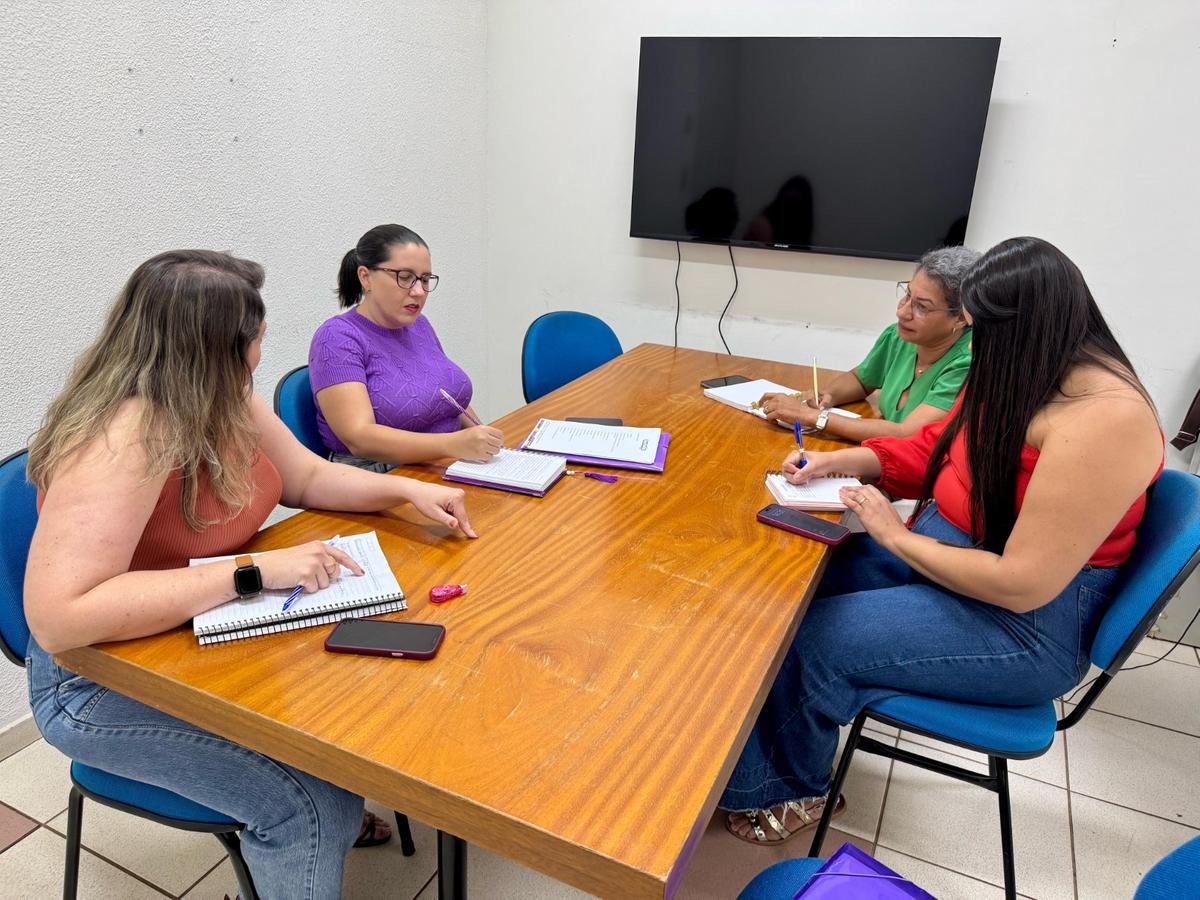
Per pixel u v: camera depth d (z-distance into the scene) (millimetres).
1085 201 2484
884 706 1330
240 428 1091
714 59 2723
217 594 1015
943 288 1783
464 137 3145
